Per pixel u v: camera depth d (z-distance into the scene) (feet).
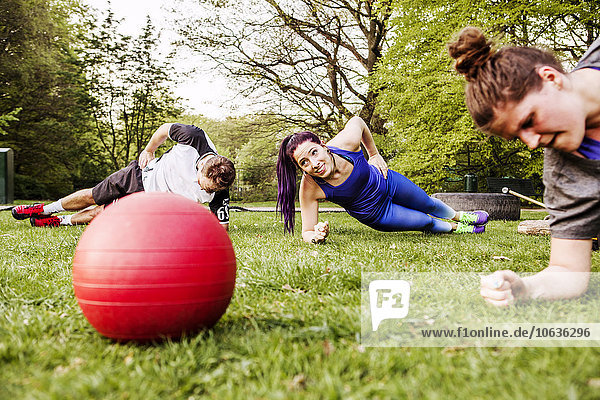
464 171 51.11
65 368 5.45
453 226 20.80
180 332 6.21
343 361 5.34
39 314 7.66
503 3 38.86
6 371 5.39
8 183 56.29
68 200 21.76
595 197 7.30
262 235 19.42
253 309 7.80
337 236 19.15
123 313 5.96
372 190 18.02
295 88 57.93
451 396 4.47
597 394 4.28
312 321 6.89
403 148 47.57
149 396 4.70
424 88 42.11
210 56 56.54
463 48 5.96
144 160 18.39
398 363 5.26
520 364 5.14
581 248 7.79
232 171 16.58
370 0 53.57
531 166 48.11
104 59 78.54
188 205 6.68
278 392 4.59
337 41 56.59
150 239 6.07
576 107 5.81
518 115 5.79
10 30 73.51
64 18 84.02
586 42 42.16
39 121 78.74
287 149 16.71
